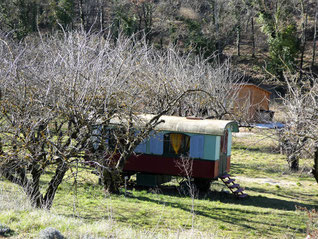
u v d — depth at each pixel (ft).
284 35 192.03
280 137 52.90
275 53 190.49
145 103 69.00
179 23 216.74
